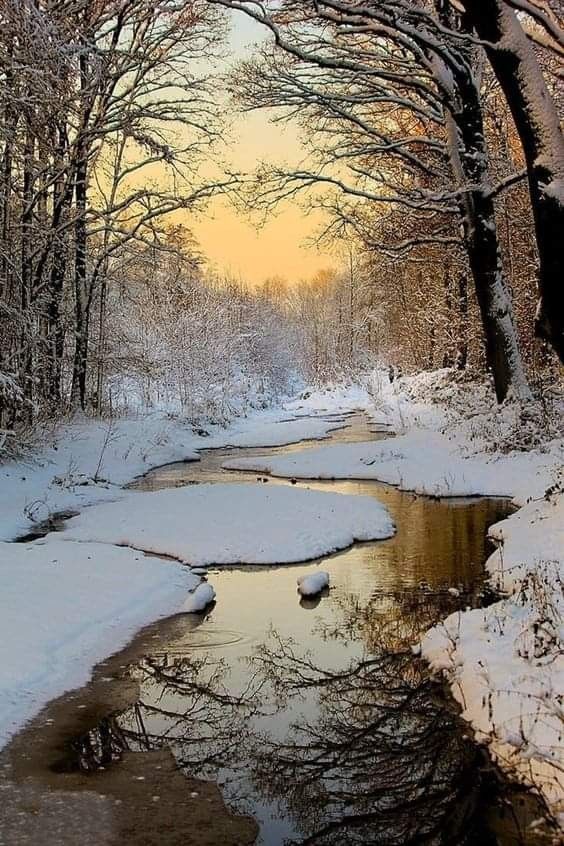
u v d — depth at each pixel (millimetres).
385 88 18938
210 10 20828
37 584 9375
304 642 8281
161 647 8125
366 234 20969
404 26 12898
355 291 68938
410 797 5328
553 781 5293
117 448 21969
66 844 4734
